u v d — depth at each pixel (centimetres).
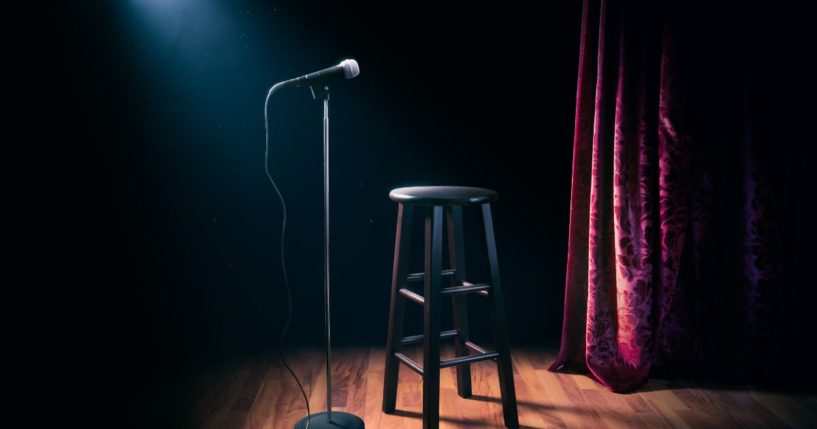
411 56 349
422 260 375
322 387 269
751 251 270
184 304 363
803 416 242
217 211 361
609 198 277
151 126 346
